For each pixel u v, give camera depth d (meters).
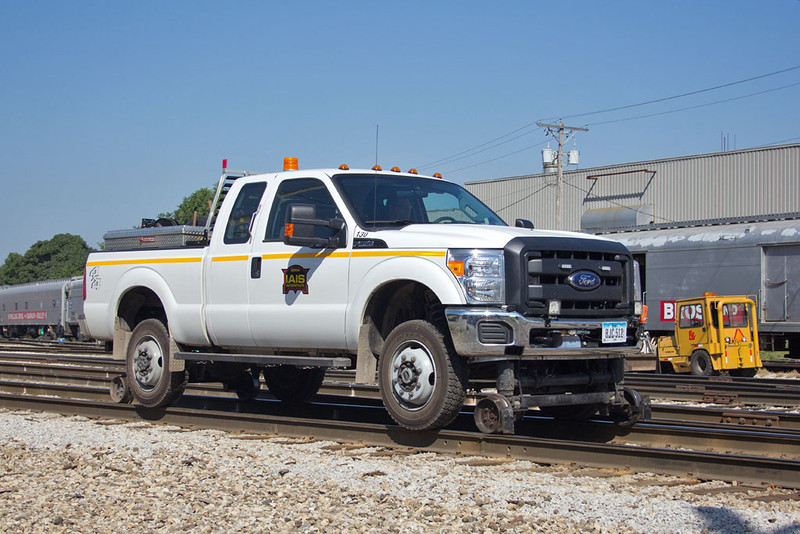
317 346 8.16
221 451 7.64
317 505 5.61
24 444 8.21
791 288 22.88
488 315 6.93
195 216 10.53
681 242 25.41
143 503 5.70
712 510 5.33
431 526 5.10
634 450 6.52
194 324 9.17
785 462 5.91
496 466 6.83
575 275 7.23
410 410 7.50
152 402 9.62
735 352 18.73
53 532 5.09
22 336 60.19
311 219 7.71
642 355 22.69
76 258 132.25
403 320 8.08
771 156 40.31
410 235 7.48
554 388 7.83
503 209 52.00
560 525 5.07
